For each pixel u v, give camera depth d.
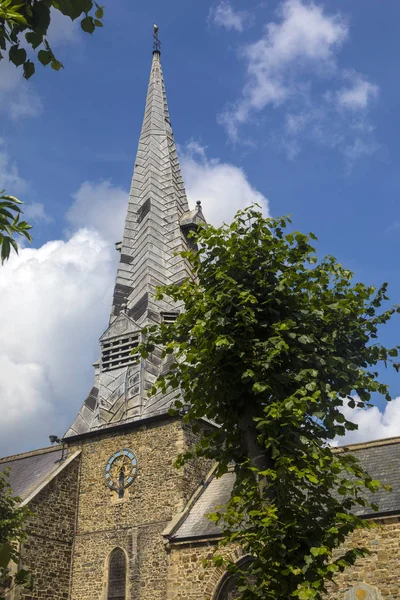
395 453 27.06
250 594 12.02
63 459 35.22
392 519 22.91
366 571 22.58
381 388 13.76
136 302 39.41
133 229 42.97
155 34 54.56
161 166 45.44
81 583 31.41
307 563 11.44
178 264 40.94
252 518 12.36
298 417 12.16
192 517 29.23
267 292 14.27
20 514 23.98
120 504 32.22
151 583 29.41
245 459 13.63
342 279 15.25
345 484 12.50
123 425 33.84
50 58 7.96
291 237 14.87
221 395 13.60
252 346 13.30
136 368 35.53
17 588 28.78
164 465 31.75
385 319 14.47
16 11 7.53
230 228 15.06
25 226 7.92
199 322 13.44
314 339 13.67
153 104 49.00
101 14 7.91
